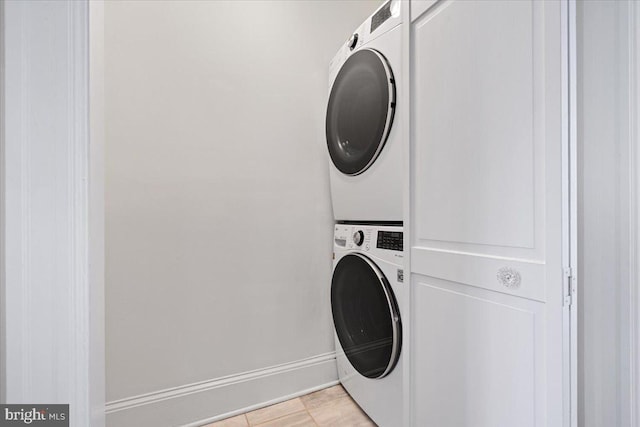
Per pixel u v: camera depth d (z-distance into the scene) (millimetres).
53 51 461
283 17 1731
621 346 693
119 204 1335
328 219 1859
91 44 484
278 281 1701
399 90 1249
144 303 1381
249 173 1630
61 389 464
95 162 501
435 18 1071
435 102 1066
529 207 764
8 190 447
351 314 1585
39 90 456
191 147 1487
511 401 802
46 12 460
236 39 1601
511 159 808
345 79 1571
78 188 466
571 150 703
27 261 453
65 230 464
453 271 984
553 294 703
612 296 708
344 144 1602
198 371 1487
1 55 445
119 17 1338
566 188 697
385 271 1321
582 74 754
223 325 1552
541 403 729
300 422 1502
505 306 821
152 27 1405
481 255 892
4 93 445
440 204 1042
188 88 1481
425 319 1108
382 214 1365
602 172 727
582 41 755
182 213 1464
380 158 1353
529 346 758
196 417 1470
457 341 973
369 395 1460
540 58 741
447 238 1015
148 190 1394
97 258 515
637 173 676
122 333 1337
